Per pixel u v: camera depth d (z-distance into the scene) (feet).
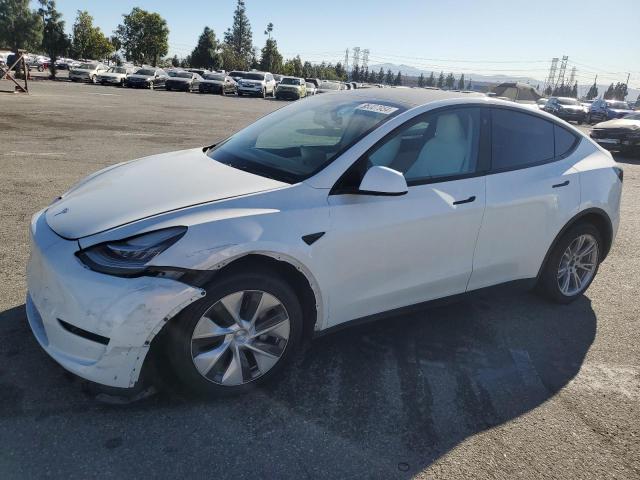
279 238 9.13
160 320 8.27
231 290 8.93
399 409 9.61
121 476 7.67
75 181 24.38
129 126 47.75
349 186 10.14
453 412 9.66
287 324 9.71
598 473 8.47
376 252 10.34
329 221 9.73
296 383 10.13
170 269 8.32
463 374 10.89
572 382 10.94
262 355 9.62
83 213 9.41
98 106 66.03
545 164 13.16
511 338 12.53
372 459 8.38
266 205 9.40
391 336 12.14
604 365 11.67
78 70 129.70
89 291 8.23
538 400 10.25
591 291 15.78
